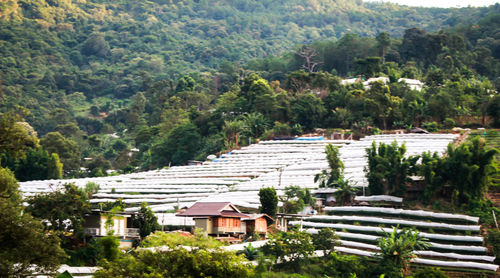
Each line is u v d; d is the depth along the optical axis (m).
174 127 186.25
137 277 41.69
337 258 67.12
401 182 90.81
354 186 97.00
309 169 123.19
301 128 167.25
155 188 123.44
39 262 42.34
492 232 75.00
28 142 44.38
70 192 65.06
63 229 62.34
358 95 172.00
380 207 88.19
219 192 113.38
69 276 43.25
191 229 73.25
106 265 43.62
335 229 81.94
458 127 152.88
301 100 173.88
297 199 94.06
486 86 178.75
